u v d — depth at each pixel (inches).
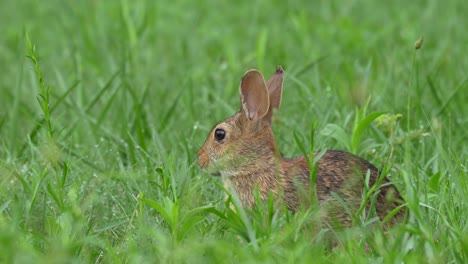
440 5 799.7
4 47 725.3
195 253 342.6
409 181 368.2
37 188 385.7
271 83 434.3
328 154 399.5
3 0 863.1
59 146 483.5
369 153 464.4
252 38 746.2
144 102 560.1
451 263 342.6
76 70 615.8
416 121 512.7
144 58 678.5
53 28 773.3
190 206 391.9
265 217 371.6
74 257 353.7
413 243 343.0
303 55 685.9
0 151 511.8
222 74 637.9
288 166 395.2
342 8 818.8
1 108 587.2
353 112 526.3
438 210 379.9
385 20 785.6
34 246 360.2
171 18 794.8
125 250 365.7
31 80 585.0
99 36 717.9
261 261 329.4
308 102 552.4
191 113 549.0
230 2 852.0
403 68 618.8
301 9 821.9
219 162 412.2
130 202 414.6
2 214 392.5
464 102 559.5
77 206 379.9
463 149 474.0
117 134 525.3
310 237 360.5
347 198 381.7
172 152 427.8
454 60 649.0
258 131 406.9
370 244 352.2
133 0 807.1
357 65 618.8
